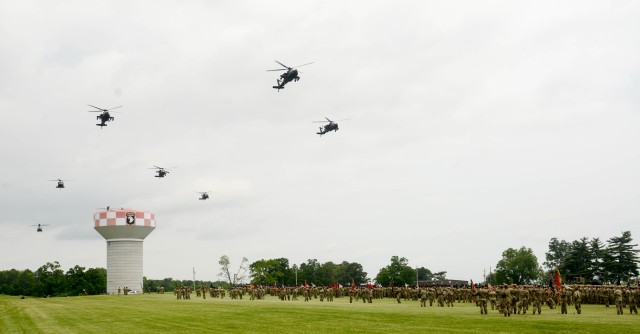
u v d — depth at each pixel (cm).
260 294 7450
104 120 7156
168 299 7575
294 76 5919
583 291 5191
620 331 2512
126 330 3116
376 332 2677
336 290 8031
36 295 16400
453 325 2933
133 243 13325
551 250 18438
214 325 3259
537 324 2870
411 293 6775
